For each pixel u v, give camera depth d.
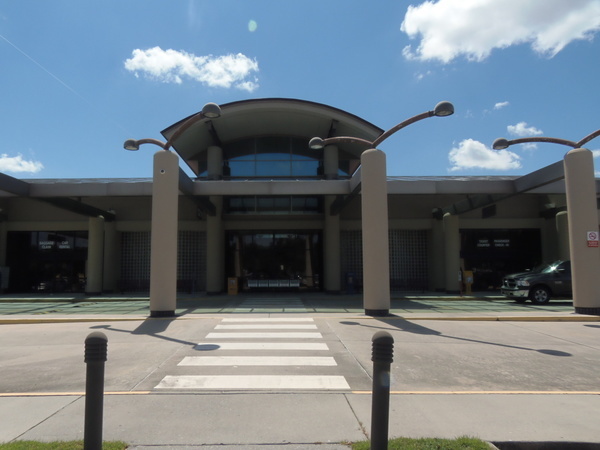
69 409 5.23
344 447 4.23
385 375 3.72
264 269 24.95
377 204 13.93
